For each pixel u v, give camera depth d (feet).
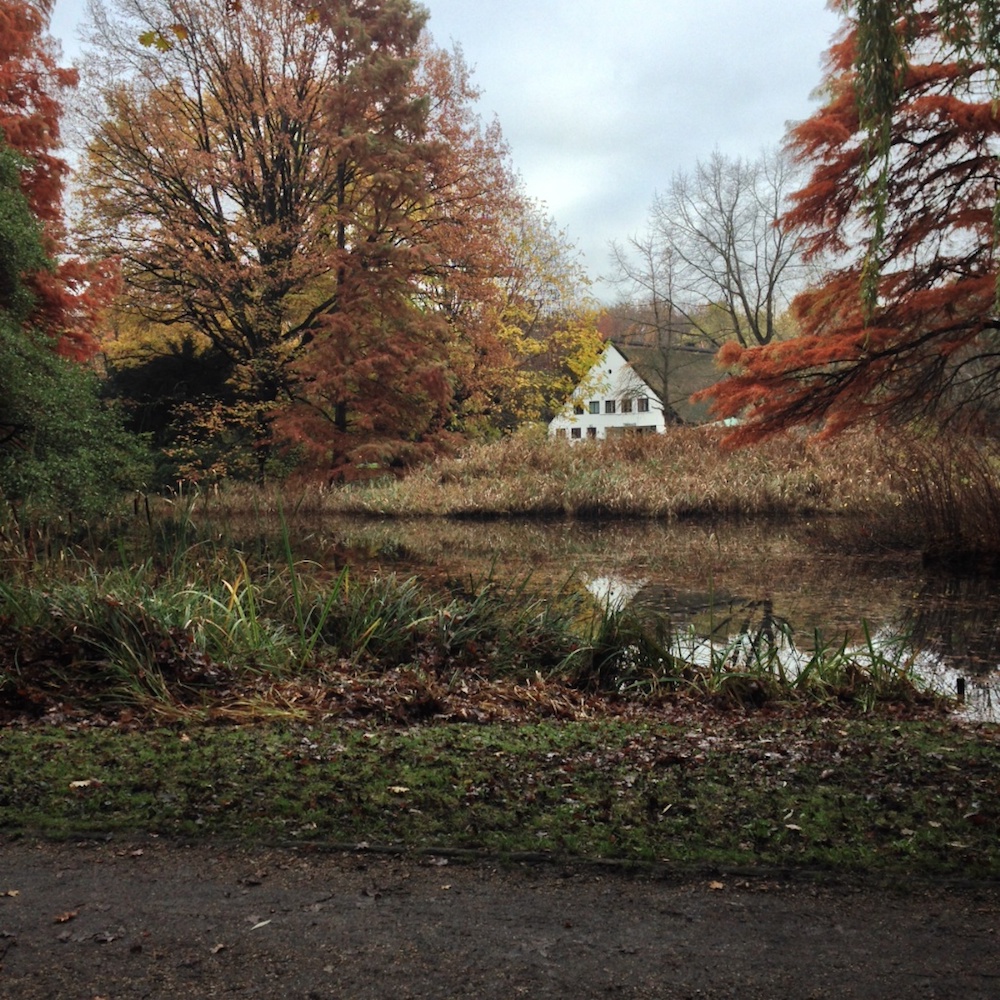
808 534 67.92
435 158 102.32
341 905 10.77
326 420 104.63
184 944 9.89
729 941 9.93
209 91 104.88
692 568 52.60
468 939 9.98
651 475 89.40
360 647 27.12
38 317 63.82
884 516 64.54
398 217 102.78
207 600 27.35
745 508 83.15
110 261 68.54
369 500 89.71
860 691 25.13
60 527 49.34
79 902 10.86
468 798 14.21
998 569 51.29
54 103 68.33
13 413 56.08
